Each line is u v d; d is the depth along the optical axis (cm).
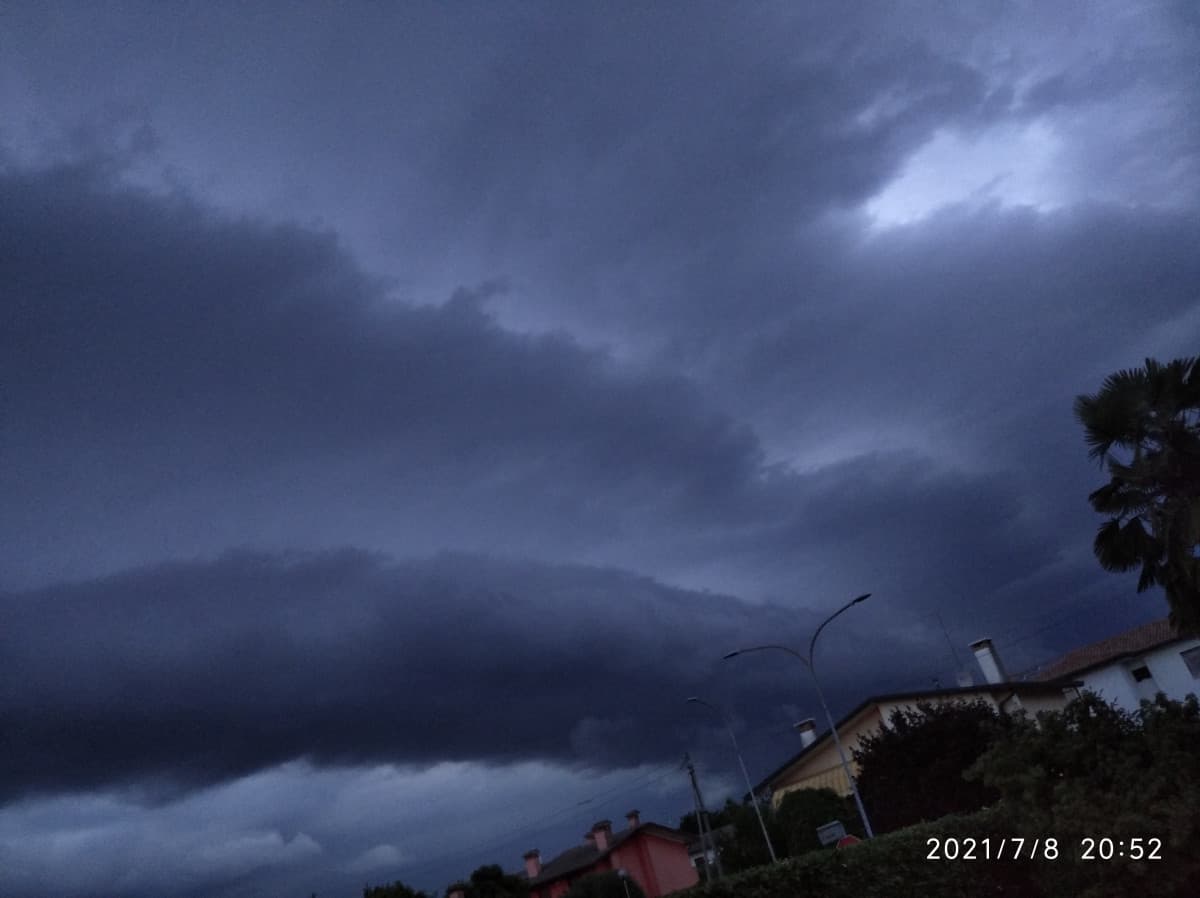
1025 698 5066
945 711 3653
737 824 5366
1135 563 2670
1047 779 1984
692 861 6366
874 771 3678
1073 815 1872
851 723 4872
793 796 4728
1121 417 2573
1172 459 2512
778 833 5006
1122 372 2619
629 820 6712
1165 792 1842
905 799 3541
